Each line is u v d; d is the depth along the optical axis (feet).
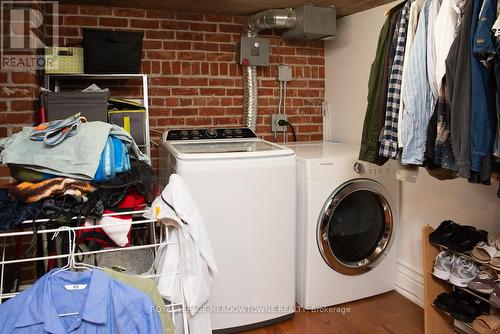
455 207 7.17
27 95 6.51
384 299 8.30
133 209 5.07
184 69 9.58
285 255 7.28
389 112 5.85
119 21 8.97
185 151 7.25
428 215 7.76
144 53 9.21
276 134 10.62
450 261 6.48
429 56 5.25
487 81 4.63
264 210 6.97
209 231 6.64
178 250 4.91
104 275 3.99
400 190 8.39
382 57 6.12
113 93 9.08
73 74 7.70
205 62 9.75
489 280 5.80
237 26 9.97
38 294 3.83
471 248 6.14
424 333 6.98
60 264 5.03
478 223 6.74
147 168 5.48
